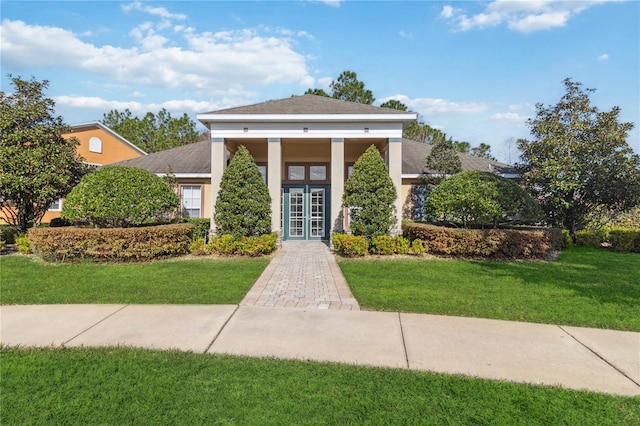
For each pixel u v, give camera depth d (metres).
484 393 3.01
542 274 7.82
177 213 14.62
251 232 10.96
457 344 4.09
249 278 7.29
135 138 29.64
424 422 2.62
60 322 4.68
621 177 12.17
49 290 6.23
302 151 14.92
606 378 3.34
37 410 2.72
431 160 14.16
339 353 3.81
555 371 3.46
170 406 2.78
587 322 4.84
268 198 11.32
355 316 5.07
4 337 4.17
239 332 4.42
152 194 9.34
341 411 2.73
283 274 7.96
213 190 12.13
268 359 3.62
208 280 7.06
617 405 2.86
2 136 10.49
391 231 11.38
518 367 3.54
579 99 13.29
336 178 12.07
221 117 11.81
